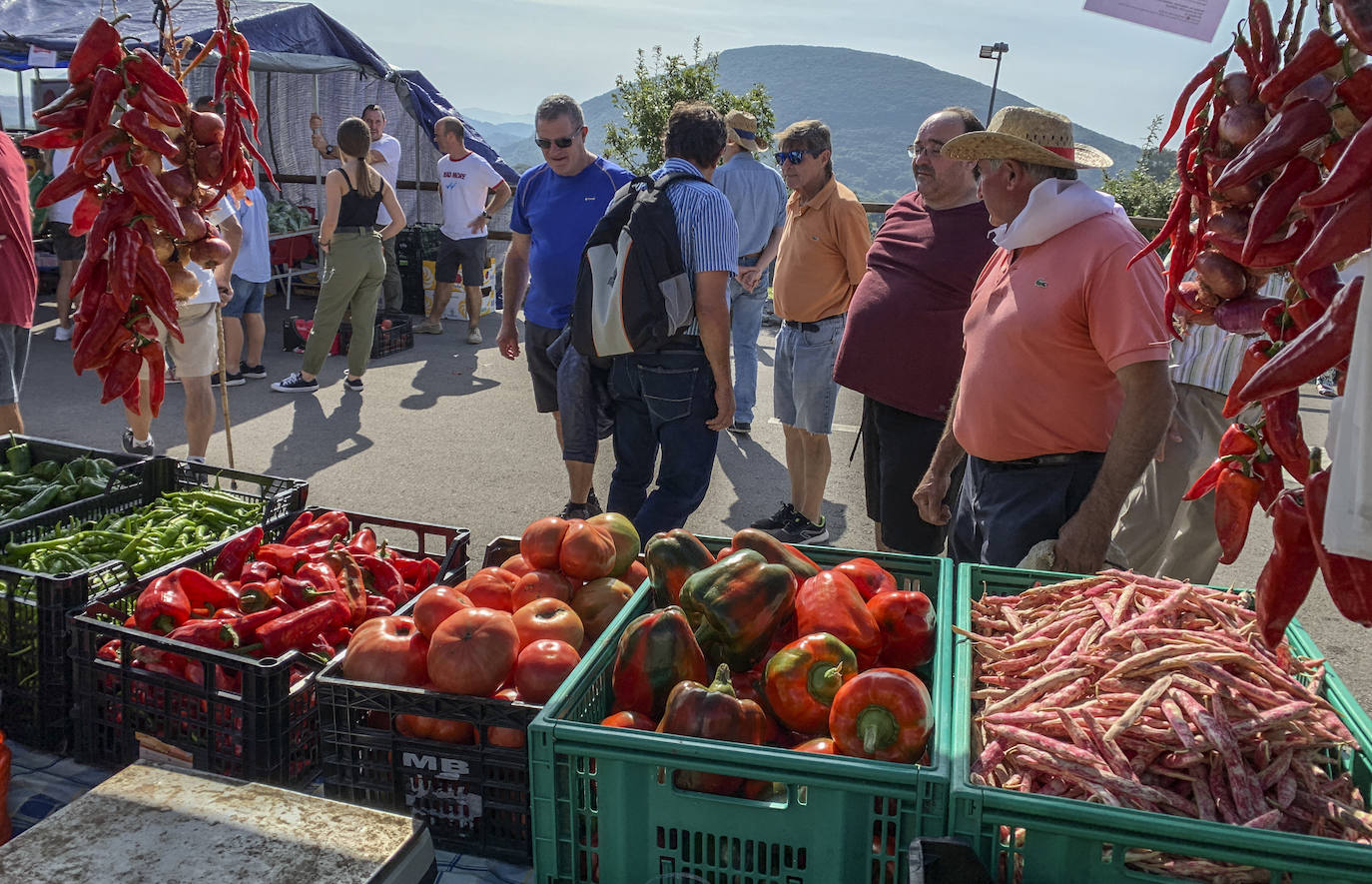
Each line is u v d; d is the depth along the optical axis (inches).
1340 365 54.0
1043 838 63.0
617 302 164.7
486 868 82.5
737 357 299.7
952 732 70.2
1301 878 59.6
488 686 84.1
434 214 557.9
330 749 86.4
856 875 67.7
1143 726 71.5
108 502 135.0
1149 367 104.9
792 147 194.9
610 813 71.2
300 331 390.3
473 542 215.3
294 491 135.7
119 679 96.0
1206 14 59.3
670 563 95.3
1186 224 68.6
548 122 209.9
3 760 83.0
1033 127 114.2
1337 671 174.9
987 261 152.7
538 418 313.3
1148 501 166.1
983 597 95.0
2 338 178.9
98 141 85.7
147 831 68.6
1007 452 119.0
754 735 74.8
